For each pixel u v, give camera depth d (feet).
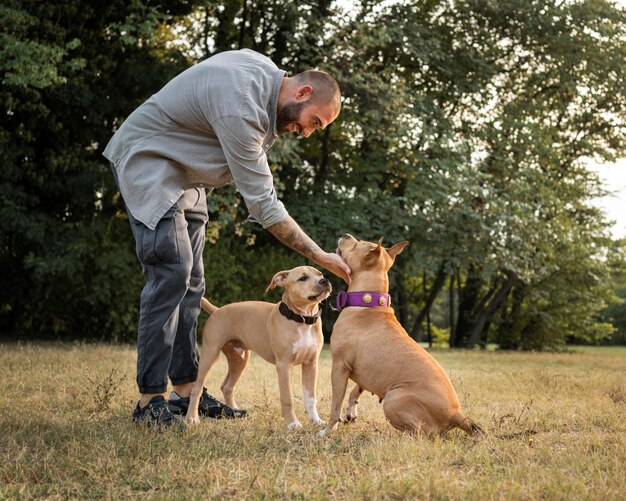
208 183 13.97
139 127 13.52
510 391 20.61
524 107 56.29
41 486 9.55
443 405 12.57
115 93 42.19
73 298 44.34
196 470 10.18
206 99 12.73
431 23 55.11
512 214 49.98
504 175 52.90
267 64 13.28
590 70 55.98
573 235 58.39
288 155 43.32
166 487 9.57
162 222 13.53
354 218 48.29
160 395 13.97
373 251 14.66
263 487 9.25
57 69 36.76
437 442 11.57
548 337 70.54
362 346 13.75
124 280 43.16
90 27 42.32
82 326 46.44
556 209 56.18
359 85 45.73
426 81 56.13
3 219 38.47
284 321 14.62
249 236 48.78
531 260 52.54
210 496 8.92
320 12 48.80
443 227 47.78
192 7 43.83
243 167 12.80
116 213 45.16
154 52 47.11
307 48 46.19
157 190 13.34
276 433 13.33
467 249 50.16
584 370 32.07
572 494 8.84
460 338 70.23
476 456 10.95
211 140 13.47
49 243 40.22
